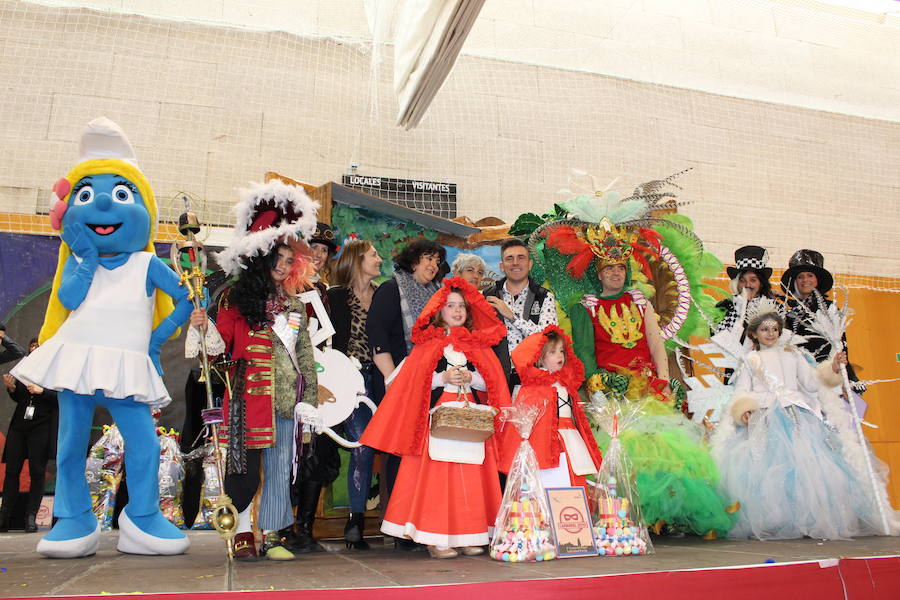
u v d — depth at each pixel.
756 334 5.35
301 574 2.97
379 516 5.25
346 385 4.41
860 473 4.86
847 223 10.32
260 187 3.89
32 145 7.62
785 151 10.30
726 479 4.75
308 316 4.41
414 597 2.40
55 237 7.50
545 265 5.42
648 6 10.23
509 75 9.44
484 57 9.41
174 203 7.87
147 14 8.28
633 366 4.91
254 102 8.43
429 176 8.86
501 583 2.49
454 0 4.52
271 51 8.65
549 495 3.74
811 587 2.90
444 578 2.80
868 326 9.80
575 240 5.29
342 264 5.02
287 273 3.87
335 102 8.75
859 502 4.76
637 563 3.33
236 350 3.73
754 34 10.57
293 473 3.76
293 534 4.21
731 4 10.59
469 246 7.06
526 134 9.29
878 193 10.61
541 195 9.17
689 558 3.53
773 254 9.85
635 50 10.01
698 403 5.45
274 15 8.80
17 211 7.44
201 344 3.63
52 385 3.71
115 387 3.76
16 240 7.36
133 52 8.14
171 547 3.92
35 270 7.38
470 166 9.01
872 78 10.95
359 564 3.36
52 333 4.03
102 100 7.92
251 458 3.58
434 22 5.04
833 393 5.26
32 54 7.83
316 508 4.75
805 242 10.06
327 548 4.34
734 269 6.46
